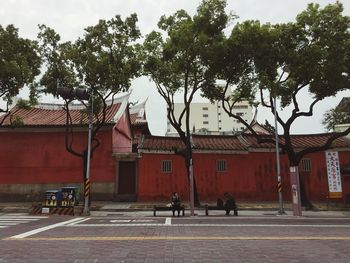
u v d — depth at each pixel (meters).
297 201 20.69
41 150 29.83
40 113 31.97
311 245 9.95
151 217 19.55
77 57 22.83
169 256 8.38
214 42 22.48
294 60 22.34
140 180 28.97
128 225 15.20
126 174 29.81
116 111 30.78
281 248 9.46
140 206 25.17
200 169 29.72
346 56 21.95
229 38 22.17
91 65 22.59
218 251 9.02
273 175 30.20
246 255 8.52
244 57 22.70
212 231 13.04
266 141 25.41
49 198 21.66
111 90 23.52
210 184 29.59
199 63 24.25
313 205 26.34
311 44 22.59
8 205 26.06
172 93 25.88
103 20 23.31
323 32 22.19
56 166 29.58
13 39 23.11
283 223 16.00
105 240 10.87
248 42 22.02
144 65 24.73
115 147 30.61
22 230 13.62
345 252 8.94
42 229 13.90
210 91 25.66
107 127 29.58
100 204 26.69
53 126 29.20
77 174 29.41
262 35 21.88
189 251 9.01
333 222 16.67
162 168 29.42
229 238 11.20
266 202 29.05
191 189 21.06
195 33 22.98
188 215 20.94
